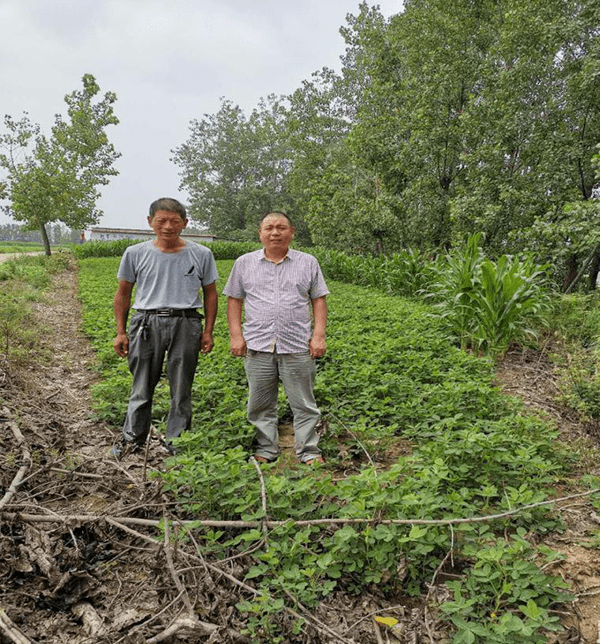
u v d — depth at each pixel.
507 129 15.91
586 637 2.14
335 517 2.79
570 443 4.31
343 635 2.12
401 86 22.81
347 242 24.88
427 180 19.81
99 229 49.12
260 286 3.68
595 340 7.34
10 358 6.18
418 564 2.52
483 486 3.01
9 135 26.67
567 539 2.87
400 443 4.26
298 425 3.79
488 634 1.93
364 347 6.91
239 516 2.87
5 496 2.83
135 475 3.53
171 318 3.76
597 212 10.66
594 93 14.34
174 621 2.03
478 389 4.74
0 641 1.94
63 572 2.39
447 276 8.84
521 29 15.63
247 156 56.91
